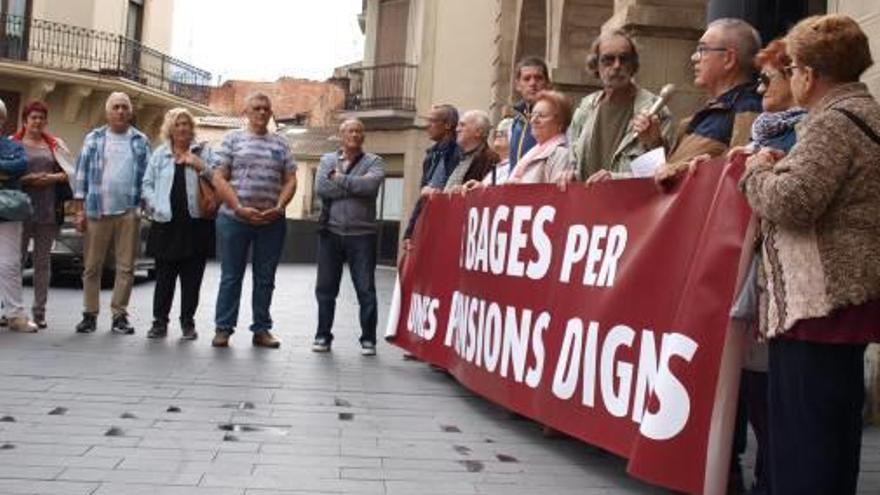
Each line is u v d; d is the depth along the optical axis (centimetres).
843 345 318
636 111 547
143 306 1192
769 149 342
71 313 1054
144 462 452
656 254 435
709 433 375
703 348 382
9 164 840
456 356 665
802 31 331
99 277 895
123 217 891
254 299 858
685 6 995
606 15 1395
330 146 4231
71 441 484
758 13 630
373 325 850
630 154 524
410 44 2722
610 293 465
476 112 775
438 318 715
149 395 606
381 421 569
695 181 415
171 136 860
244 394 626
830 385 319
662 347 419
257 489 418
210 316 1115
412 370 766
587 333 480
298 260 3453
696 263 395
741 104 448
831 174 308
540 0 1764
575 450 514
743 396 416
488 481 448
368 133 2784
